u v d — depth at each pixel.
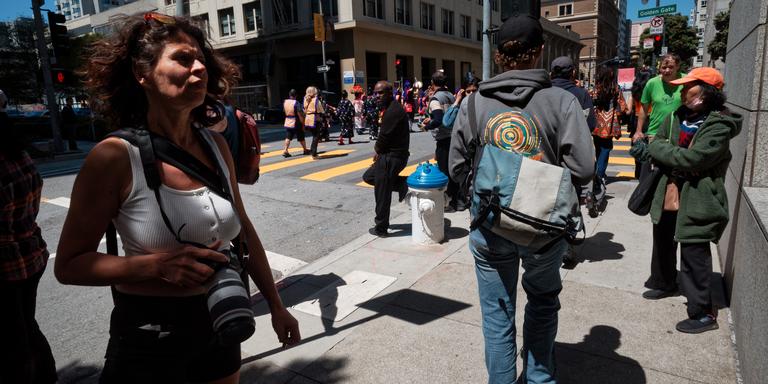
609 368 2.81
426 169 5.04
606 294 3.73
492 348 2.28
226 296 1.33
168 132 1.53
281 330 1.82
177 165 1.47
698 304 3.12
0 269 2.24
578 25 86.00
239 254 1.64
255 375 2.90
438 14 37.91
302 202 7.54
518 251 2.15
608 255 4.53
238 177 3.06
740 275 2.94
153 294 1.52
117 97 1.51
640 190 3.51
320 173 9.72
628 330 3.21
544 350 2.33
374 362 2.98
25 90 32.69
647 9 17.23
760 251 2.28
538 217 1.98
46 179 10.53
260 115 30.98
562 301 3.65
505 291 2.24
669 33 45.00
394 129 5.24
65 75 14.75
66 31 14.66
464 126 2.28
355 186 8.48
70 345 3.55
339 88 32.00
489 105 2.17
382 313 3.60
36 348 2.53
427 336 3.25
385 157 5.36
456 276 4.23
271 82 33.97
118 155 1.40
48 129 22.09
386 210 5.49
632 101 8.12
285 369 2.95
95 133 19.52
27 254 2.37
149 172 1.41
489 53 7.94
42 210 7.60
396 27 33.12
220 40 36.28
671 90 5.48
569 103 2.06
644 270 4.16
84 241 1.41
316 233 5.99
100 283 1.39
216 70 1.70
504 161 2.04
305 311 3.71
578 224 2.06
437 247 5.02
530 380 2.38
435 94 6.39
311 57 32.94
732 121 2.86
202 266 1.37
